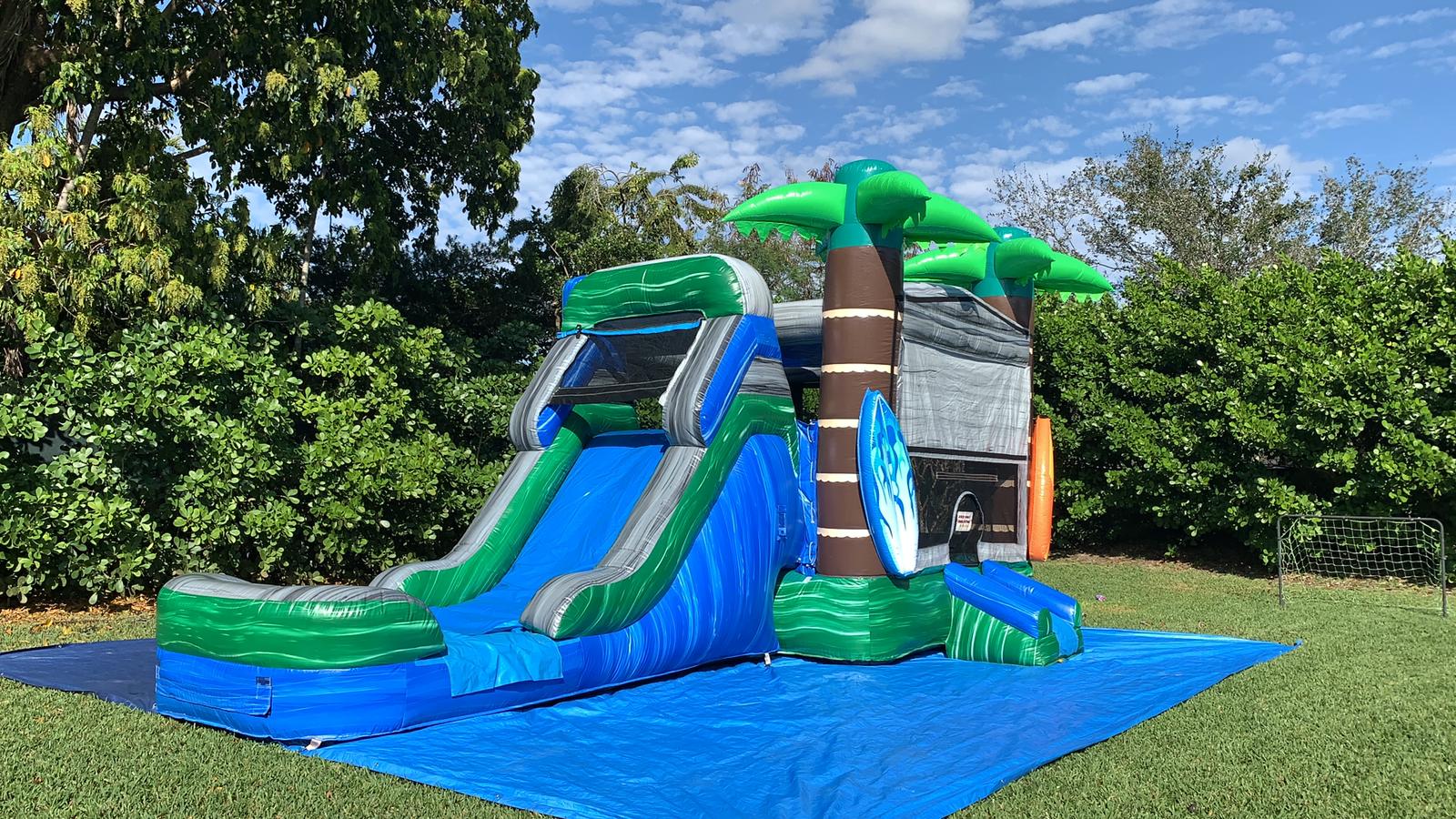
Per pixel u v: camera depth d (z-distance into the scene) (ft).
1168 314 53.01
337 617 17.21
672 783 15.62
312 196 44.55
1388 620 33.81
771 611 25.67
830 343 26.63
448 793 15.01
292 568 35.99
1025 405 33.73
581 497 25.80
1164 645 28.96
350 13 39.99
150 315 33.86
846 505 25.98
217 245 34.50
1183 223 91.61
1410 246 93.76
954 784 15.49
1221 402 47.88
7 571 30.12
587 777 15.79
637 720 19.57
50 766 15.64
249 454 32.40
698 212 78.54
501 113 50.72
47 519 28.91
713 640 23.68
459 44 46.70
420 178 52.26
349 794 14.76
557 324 61.46
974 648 26.94
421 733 17.83
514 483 25.86
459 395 42.01
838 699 21.74
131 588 31.40
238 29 37.93
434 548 40.27
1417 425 42.91
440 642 18.53
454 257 63.77
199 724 18.03
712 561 23.72
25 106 37.83
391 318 37.76
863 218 26.22
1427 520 38.06
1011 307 34.22
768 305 26.27
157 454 32.01
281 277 42.16
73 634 26.76
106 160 37.78
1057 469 56.85
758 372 25.61
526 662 19.57
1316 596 40.65
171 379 30.86
